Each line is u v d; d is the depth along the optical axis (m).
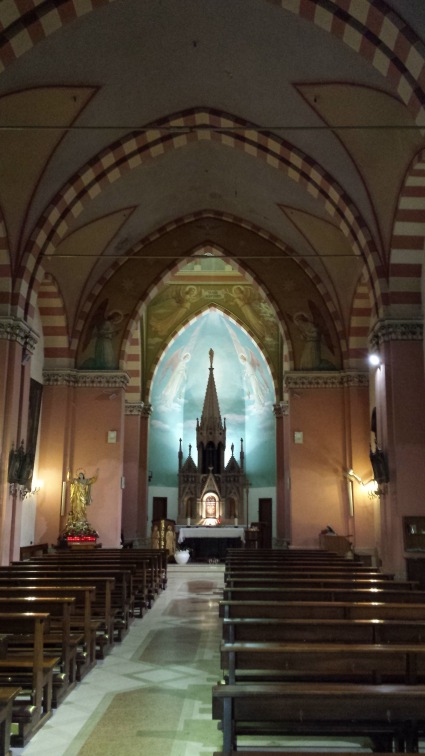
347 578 9.74
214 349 32.06
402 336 14.72
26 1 10.28
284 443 27.30
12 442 14.76
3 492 14.34
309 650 4.75
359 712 4.46
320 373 20.72
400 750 5.10
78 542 18.56
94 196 16.31
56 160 14.52
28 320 15.56
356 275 19.34
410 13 9.63
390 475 14.48
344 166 14.54
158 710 6.62
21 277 15.14
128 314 21.08
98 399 20.61
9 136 13.47
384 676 5.30
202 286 27.86
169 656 9.18
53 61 12.14
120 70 13.31
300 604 6.39
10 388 14.71
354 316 20.33
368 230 15.05
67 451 20.14
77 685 7.61
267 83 13.78
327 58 12.18
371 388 19.00
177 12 12.03
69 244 19.14
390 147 13.15
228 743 4.29
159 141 15.96
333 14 10.39
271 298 21.17
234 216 21.09
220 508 29.73
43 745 5.61
